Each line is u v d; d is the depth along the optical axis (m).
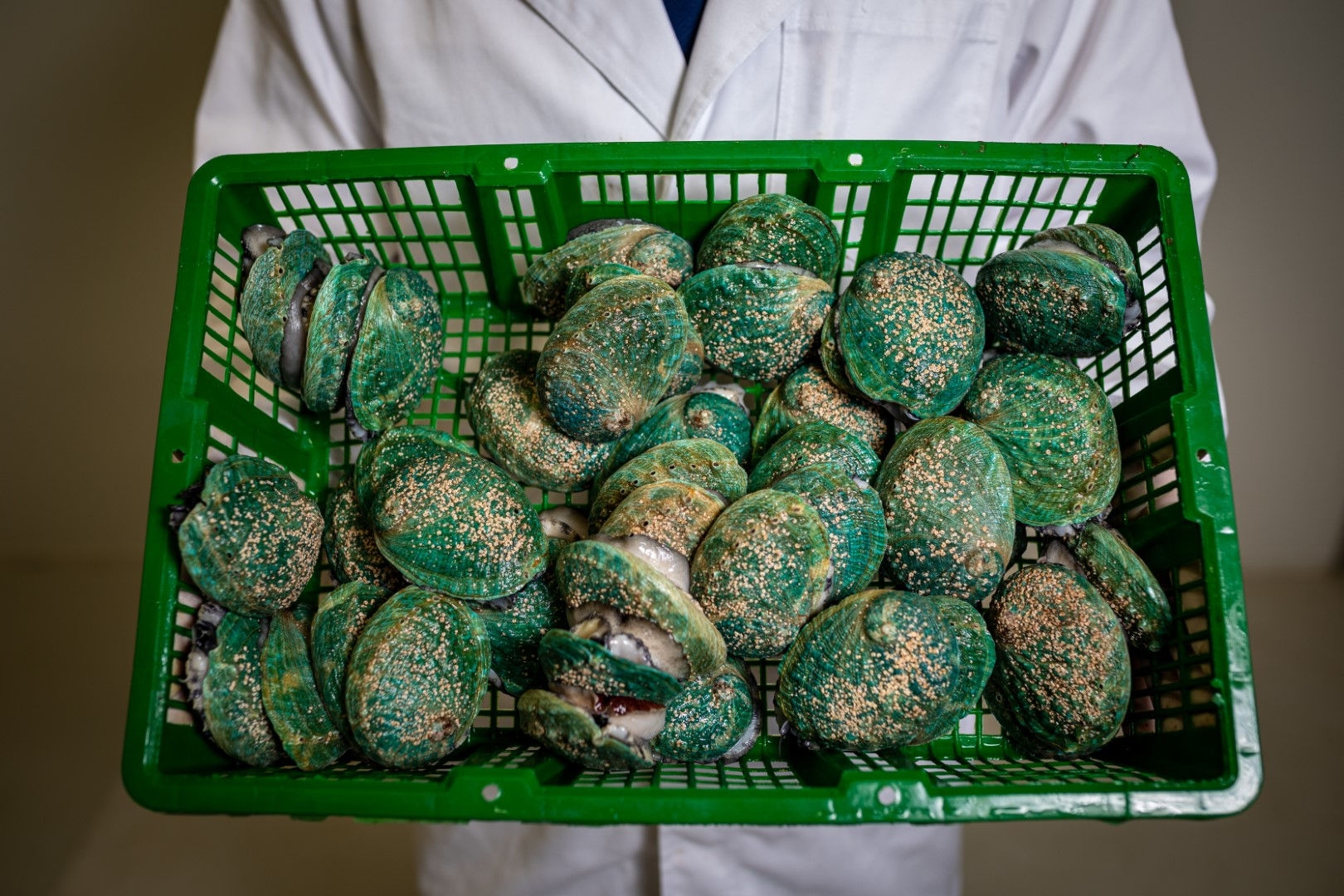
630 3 1.12
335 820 1.90
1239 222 2.05
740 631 0.83
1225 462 0.83
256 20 1.21
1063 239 0.96
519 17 1.15
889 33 1.16
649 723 0.81
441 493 0.89
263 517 0.84
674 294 0.94
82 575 2.23
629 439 1.01
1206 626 0.81
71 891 1.79
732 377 1.11
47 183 2.04
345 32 1.20
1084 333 0.93
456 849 1.31
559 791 0.72
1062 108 1.24
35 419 2.15
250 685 0.85
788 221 0.96
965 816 0.71
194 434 0.85
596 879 1.30
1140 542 0.93
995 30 1.16
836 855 1.26
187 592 0.85
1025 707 0.90
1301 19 1.91
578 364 0.90
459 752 0.91
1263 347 2.11
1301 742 1.90
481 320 1.22
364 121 1.32
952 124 1.23
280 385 0.97
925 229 1.02
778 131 1.23
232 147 1.27
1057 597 0.88
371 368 0.94
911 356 0.91
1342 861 1.73
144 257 2.08
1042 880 1.75
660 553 0.85
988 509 0.90
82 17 1.96
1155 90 1.20
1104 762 0.90
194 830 1.88
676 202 1.03
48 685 2.08
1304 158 1.99
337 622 0.89
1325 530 2.18
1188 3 1.92
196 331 0.88
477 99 1.20
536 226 1.30
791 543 0.83
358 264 0.94
